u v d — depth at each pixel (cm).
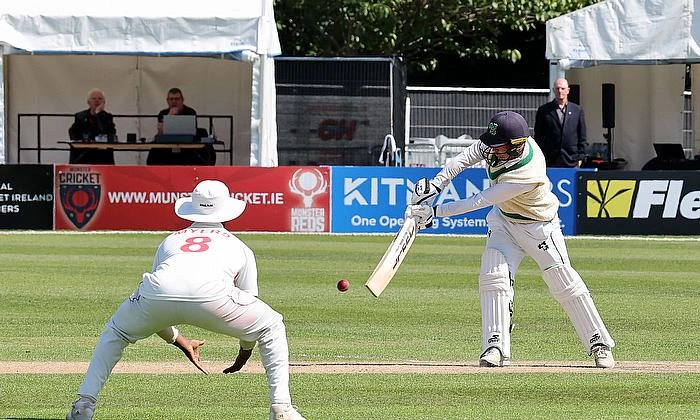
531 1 10594
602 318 3925
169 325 2122
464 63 12550
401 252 2778
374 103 8431
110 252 5741
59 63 8750
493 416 2342
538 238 2923
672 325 3784
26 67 8719
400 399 2512
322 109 8456
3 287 4512
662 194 6969
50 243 6150
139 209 6888
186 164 8019
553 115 7100
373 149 8450
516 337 3553
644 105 9256
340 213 6956
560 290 2967
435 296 4425
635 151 9288
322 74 8438
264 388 2644
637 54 7669
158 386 2658
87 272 4981
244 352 2289
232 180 6906
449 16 10838
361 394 2567
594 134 9362
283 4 10625
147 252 5753
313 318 3872
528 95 10344
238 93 8869
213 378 2770
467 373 2841
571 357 3191
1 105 7344
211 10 7481
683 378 2786
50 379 2734
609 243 6538
